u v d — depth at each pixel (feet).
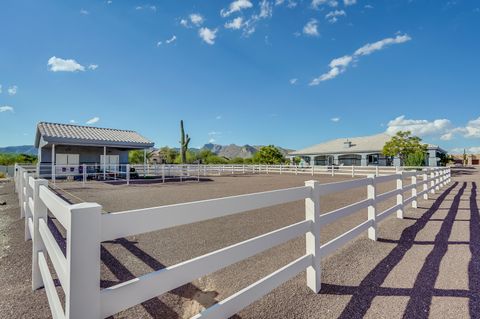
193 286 8.28
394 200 25.52
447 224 16.14
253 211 20.03
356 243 12.57
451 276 9.15
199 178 59.57
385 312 7.04
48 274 6.73
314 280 8.07
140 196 28.89
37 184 8.14
